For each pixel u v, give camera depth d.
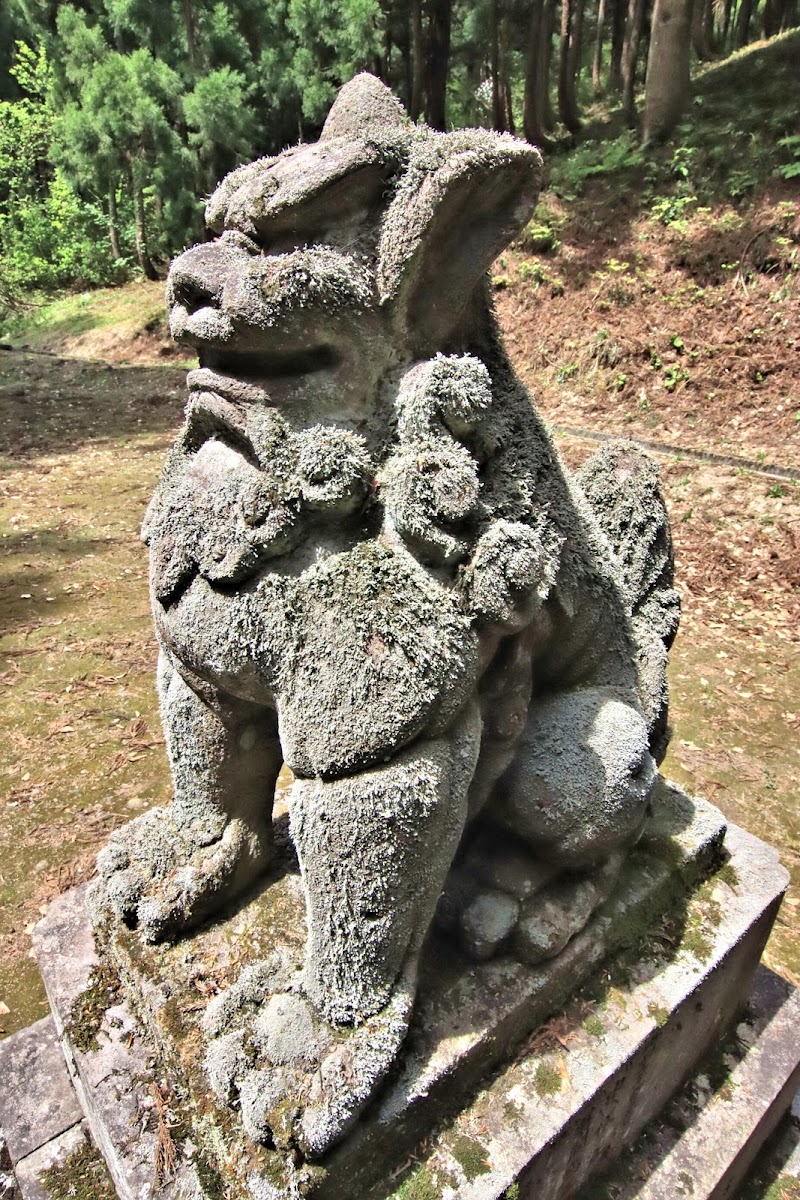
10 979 2.00
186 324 0.97
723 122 8.48
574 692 1.31
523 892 1.23
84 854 2.39
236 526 1.01
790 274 6.46
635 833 1.33
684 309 6.83
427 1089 1.05
